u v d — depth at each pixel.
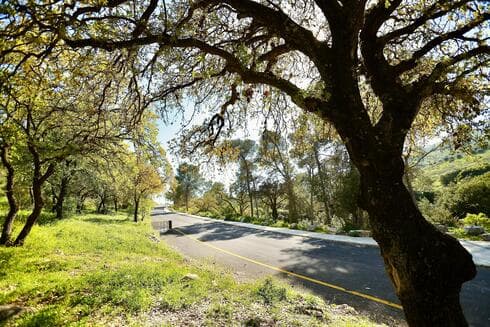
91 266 9.25
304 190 40.53
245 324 5.04
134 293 6.35
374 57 3.71
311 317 5.49
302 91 3.31
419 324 2.58
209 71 4.24
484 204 23.17
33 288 6.61
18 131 8.41
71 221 22.23
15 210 11.87
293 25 3.53
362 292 7.99
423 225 2.74
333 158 28.00
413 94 3.22
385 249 2.80
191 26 4.11
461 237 14.16
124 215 43.69
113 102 6.21
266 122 6.88
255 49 5.25
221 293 6.91
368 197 2.92
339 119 3.07
